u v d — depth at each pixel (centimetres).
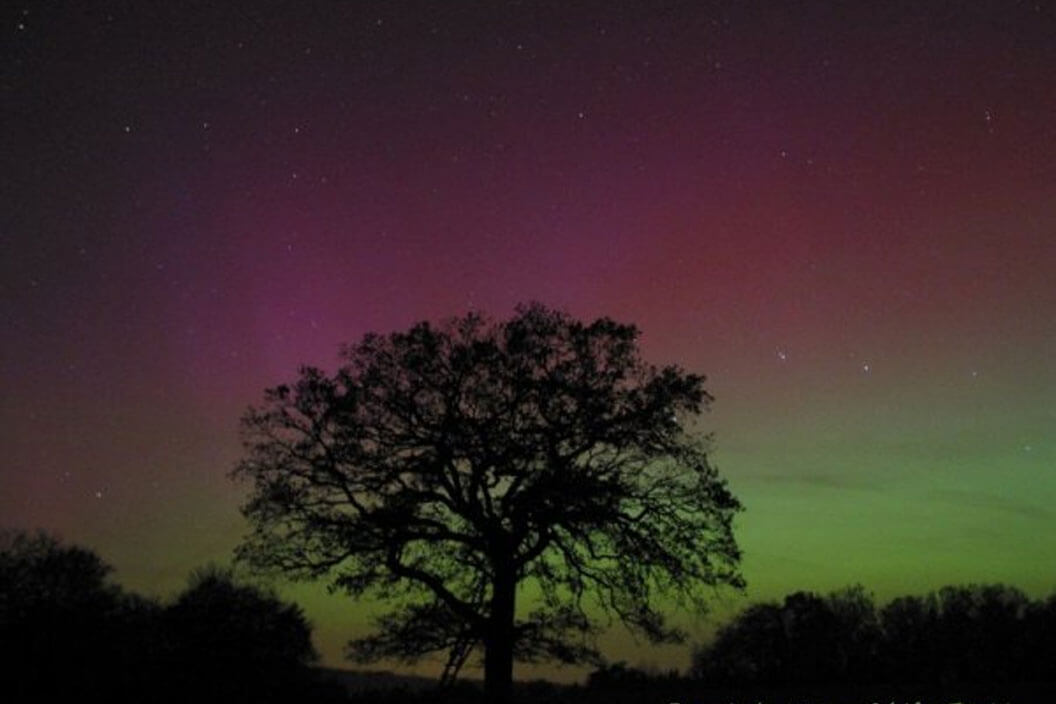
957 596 5544
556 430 2773
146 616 3066
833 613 5609
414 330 2823
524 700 3759
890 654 5369
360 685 3412
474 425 2738
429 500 2781
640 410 2791
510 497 2770
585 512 2697
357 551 2738
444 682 2808
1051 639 5159
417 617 2786
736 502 2783
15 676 2675
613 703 3766
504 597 2745
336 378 2825
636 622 2769
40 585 3169
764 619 5538
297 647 3172
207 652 2969
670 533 2766
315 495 2806
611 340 2839
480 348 2789
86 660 2798
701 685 4575
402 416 2808
